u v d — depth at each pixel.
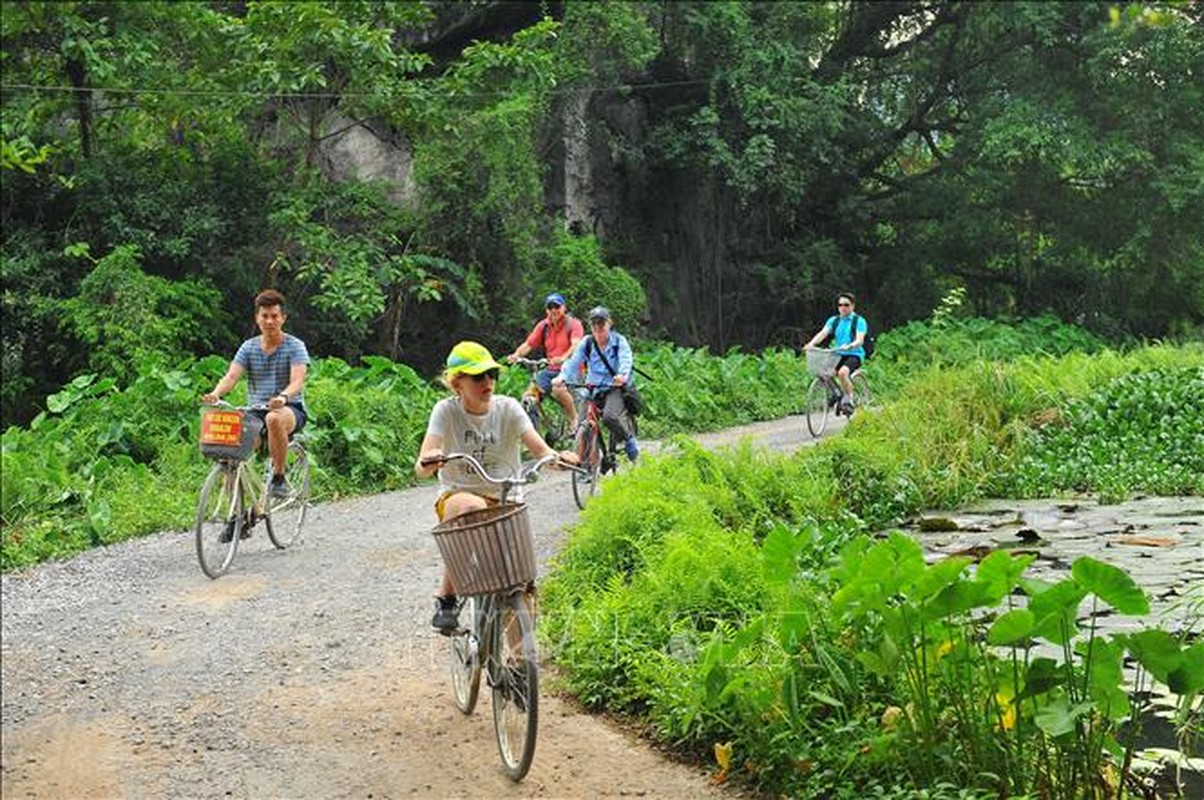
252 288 23.16
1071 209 34.44
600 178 30.66
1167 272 34.53
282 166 24.39
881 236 37.31
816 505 10.28
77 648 7.16
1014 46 34.19
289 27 21.59
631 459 11.13
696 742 5.49
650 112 32.19
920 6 34.66
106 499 11.52
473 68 24.06
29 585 8.87
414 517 11.33
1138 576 8.16
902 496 11.32
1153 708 5.73
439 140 24.14
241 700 6.21
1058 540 9.70
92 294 20.94
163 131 23.17
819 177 35.47
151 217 22.39
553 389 11.22
